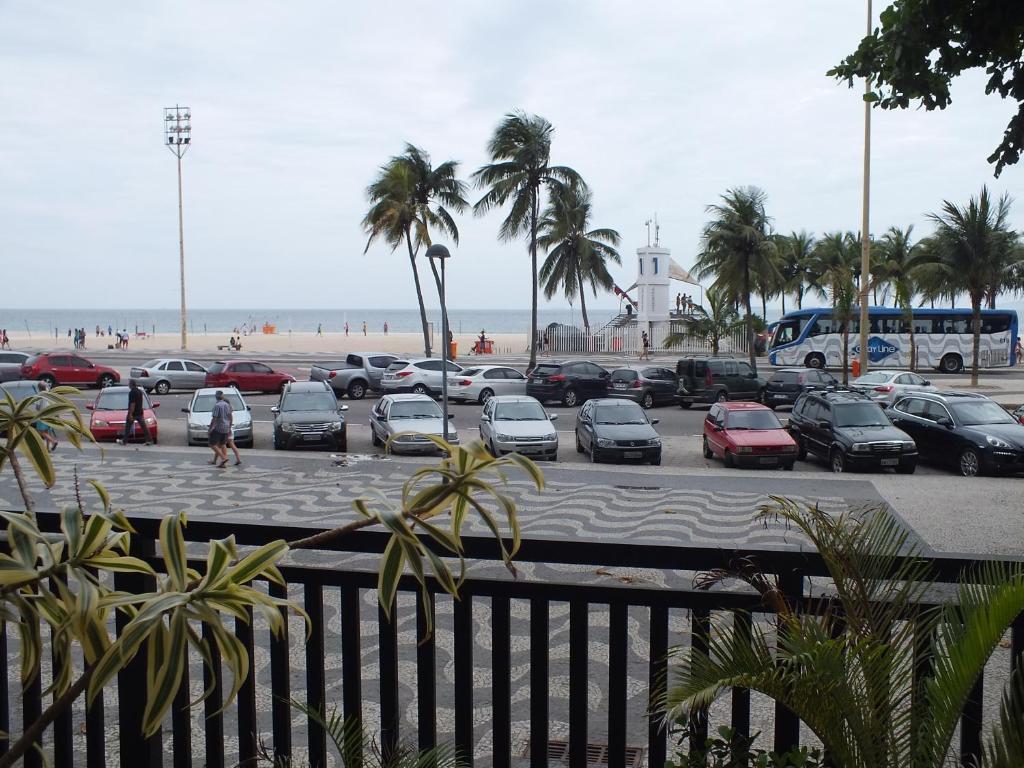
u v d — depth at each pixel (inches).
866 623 95.9
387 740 115.1
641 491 614.9
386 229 1685.5
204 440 920.9
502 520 510.3
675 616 321.7
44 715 79.4
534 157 1679.4
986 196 1403.8
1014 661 94.8
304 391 939.3
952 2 154.7
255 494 605.3
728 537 468.4
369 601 342.6
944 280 1477.6
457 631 113.5
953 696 88.3
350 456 784.3
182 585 80.2
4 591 83.7
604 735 233.1
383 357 1508.4
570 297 2180.1
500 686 113.0
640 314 2418.8
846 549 98.0
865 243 1342.3
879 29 166.9
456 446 83.4
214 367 1509.6
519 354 2396.7
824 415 804.6
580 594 108.4
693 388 1332.4
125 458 781.9
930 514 532.7
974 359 1508.4
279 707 118.3
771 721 229.0
